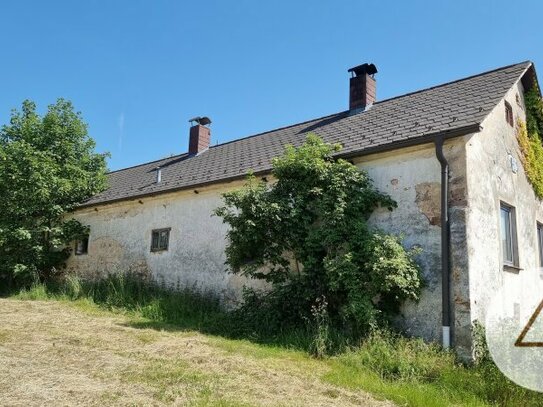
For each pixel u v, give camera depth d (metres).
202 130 18.33
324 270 9.09
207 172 14.10
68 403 4.77
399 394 5.73
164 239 13.95
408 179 9.04
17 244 15.52
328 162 9.69
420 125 9.57
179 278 13.12
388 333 7.98
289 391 5.67
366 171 9.69
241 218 9.69
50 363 6.31
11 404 4.64
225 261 11.03
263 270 10.71
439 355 7.33
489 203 9.00
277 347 8.16
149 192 14.40
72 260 16.89
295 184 9.83
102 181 17.56
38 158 15.74
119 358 6.73
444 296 7.96
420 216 8.72
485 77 11.12
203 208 12.99
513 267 9.57
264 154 13.38
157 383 5.59
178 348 7.55
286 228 9.55
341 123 12.94
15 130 16.91
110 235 15.81
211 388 5.51
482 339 7.65
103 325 9.48
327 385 6.02
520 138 11.23
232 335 9.13
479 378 6.34
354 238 8.77
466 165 8.30
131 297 12.43
